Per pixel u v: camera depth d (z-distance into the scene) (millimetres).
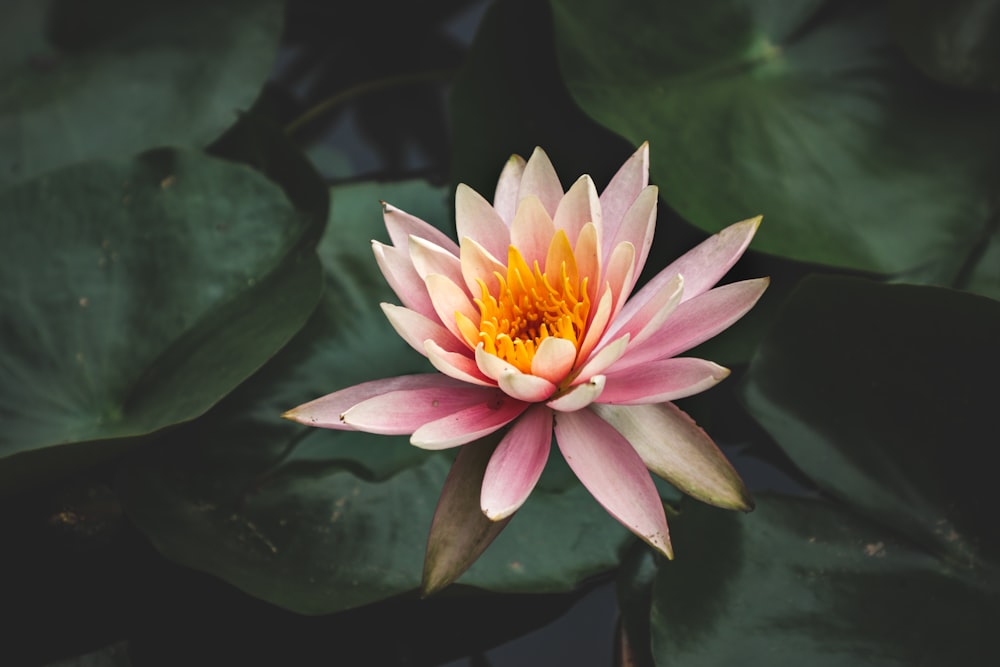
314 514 590
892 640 550
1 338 616
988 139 623
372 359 617
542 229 556
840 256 604
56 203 633
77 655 579
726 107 629
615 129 608
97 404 608
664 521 535
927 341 564
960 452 563
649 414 550
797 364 579
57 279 624
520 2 623
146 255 627
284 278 616
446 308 549
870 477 570
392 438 605
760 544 567
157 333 616
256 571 579
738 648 552
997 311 553
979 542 559
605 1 634
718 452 544
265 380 612
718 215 605
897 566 562
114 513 599
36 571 597
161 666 577
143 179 636
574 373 549
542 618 584
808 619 555
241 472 598
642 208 548
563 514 586
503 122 628
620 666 567
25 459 569
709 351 602
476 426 540
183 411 586
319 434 606
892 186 619
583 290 551
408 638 583
